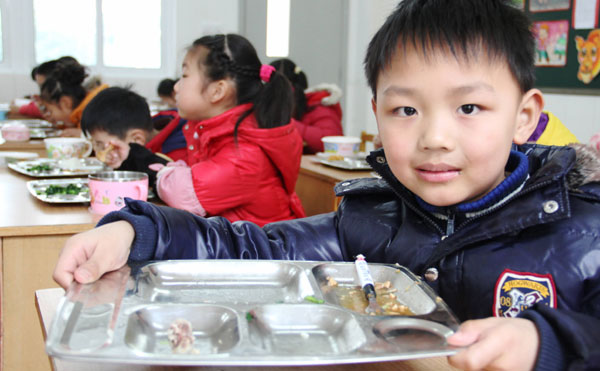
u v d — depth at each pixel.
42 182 1.78
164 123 2.93
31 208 1.49
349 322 0.62
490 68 0.70
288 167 1.84
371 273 0.79
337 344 0.61
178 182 1.65
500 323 0.56
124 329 0.57
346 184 1.05
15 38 4.90
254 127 1.78
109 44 5.21
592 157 0.80
